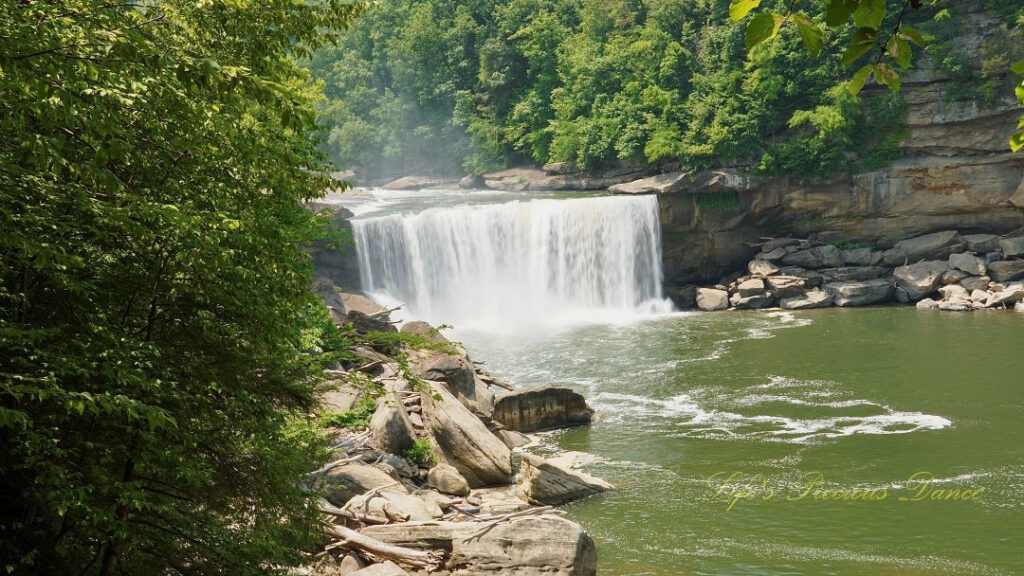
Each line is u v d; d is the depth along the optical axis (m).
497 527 20.69
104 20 9.86
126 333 12.36
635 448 32.19
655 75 77.44
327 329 30.95
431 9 101.06
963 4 61.75
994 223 61.25
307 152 16.97
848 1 4.93
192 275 13.16
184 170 13.29
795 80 65.56
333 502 23.34
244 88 10.20
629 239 62.12
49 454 11.52
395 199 74.12
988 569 22.03
